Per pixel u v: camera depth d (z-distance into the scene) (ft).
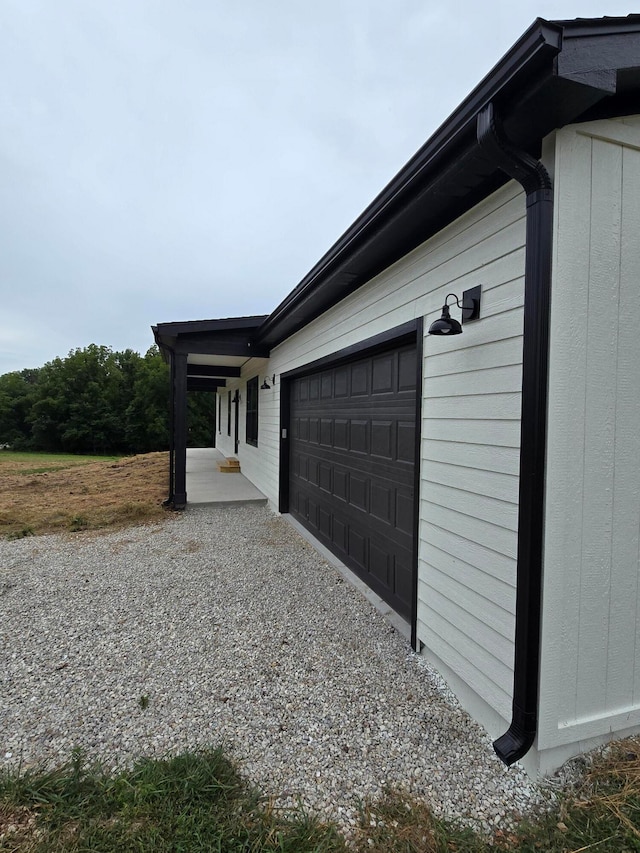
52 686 8.29
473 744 6.89
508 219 6.74
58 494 28.50
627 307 6.39
